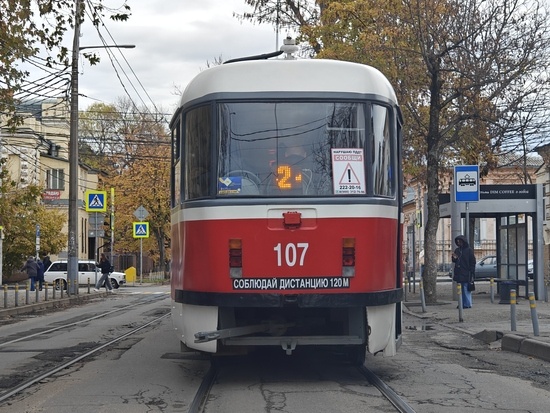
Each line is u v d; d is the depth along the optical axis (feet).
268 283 30.07
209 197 30.89
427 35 74.90
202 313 30.94
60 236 150.41
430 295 78.54
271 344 31.35
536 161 156.04
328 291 30.09
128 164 205.57
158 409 28.07
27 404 29.27
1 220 70.74
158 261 215.31
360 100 31.63
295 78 31.53
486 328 51.96
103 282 123.13
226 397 29.96
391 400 29.04
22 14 55.67
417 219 107.34
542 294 79.82
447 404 28.53
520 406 28.22
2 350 46.39
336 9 83.87
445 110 84.64
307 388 31.81
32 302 90.53
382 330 31.32
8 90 61.00
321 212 30.35
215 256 30.35
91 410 27.94
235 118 31.37
